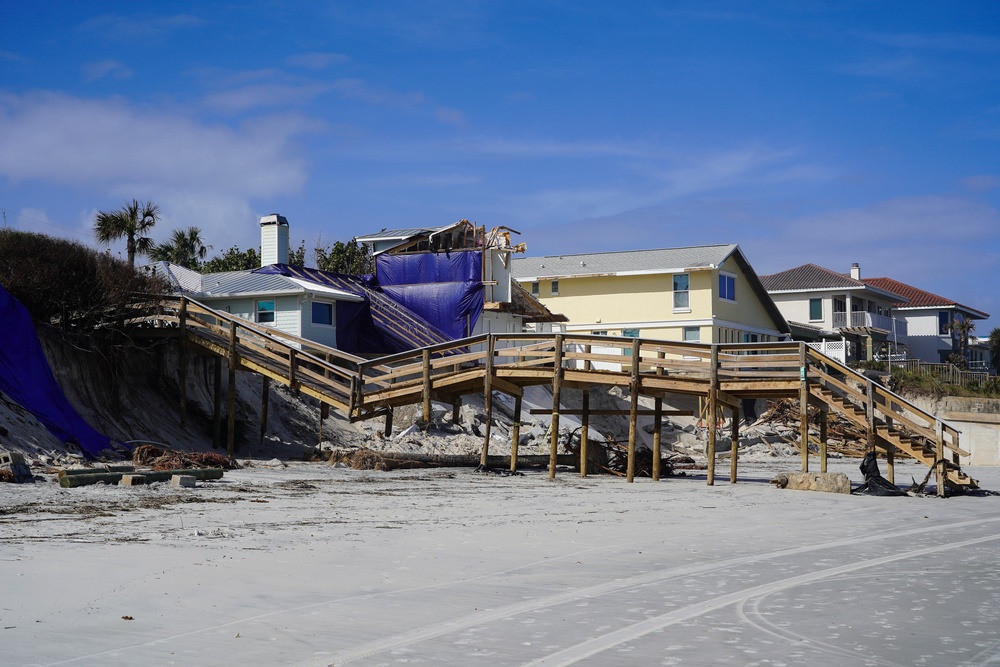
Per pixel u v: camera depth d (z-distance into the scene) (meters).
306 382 32.06
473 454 35.38
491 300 48.75
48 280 29.97
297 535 16.33
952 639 10.70
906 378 61.06
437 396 32.81
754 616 11.64
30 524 16.05
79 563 12.84
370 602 11.64
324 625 10.43
